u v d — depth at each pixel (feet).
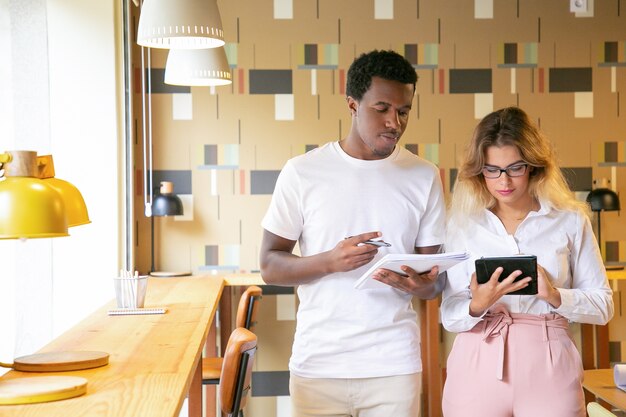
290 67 18.11
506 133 8.32
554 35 18.33
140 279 11.70
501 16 18.28
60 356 7.72
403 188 8.75
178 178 18.08
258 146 18.15
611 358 18.53
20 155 6.50
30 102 15.37
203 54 14.85
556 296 8.25
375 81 8.34
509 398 8.34
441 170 18.31
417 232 8.90
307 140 18.19
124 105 16.89
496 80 18.31
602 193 17.70
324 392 8.72
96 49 16.51
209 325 10.58
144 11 11.07
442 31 18.24
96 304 16.55
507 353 8.35
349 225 8.71
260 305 18.26
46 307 15.48
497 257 8.05
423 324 17.87
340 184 8.72
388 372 8.55
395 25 18.21
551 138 18.38
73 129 16.52
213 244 18.16
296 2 18.10
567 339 8.43
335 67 18.15
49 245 15.75
